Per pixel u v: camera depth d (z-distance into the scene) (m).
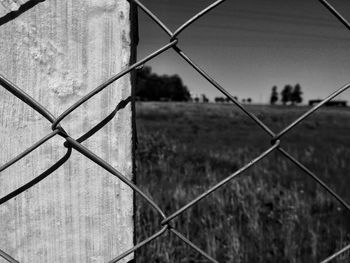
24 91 0.65
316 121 16.64
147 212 2.95
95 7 0.66
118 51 0.67
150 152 5.40
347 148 8.38
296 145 9.59
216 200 3.51
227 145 9.31
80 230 0.69
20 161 0.66
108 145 0.68
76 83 0.66
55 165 0.67
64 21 0.65
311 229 2.83
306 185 4.59
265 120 16.39
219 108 22.59
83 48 0.66
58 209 0.68
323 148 8.76
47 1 0.64
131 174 0.69
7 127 0.65
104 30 0.66
